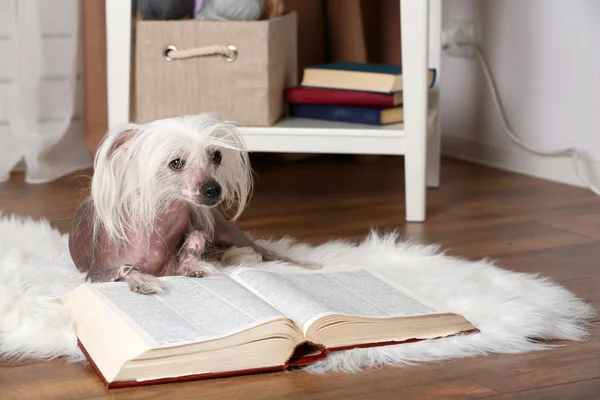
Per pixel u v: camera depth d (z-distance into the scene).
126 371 1.20
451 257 1.80
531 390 1.21
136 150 1.50
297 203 2.38
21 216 2.22
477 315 1.44
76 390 1.22
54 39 2.64
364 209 2.31
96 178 1.49
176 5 2.21
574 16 2.47
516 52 2.69
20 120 2.60
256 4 2.19
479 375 1.26
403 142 2.17
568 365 1.29
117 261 1.56
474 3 2.83
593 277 1.73
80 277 1.60
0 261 1.63
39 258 1.73
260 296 1.41
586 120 2.47
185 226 1.60
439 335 1.37
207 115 1.57
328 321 1.31
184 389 1.21
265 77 2.18
